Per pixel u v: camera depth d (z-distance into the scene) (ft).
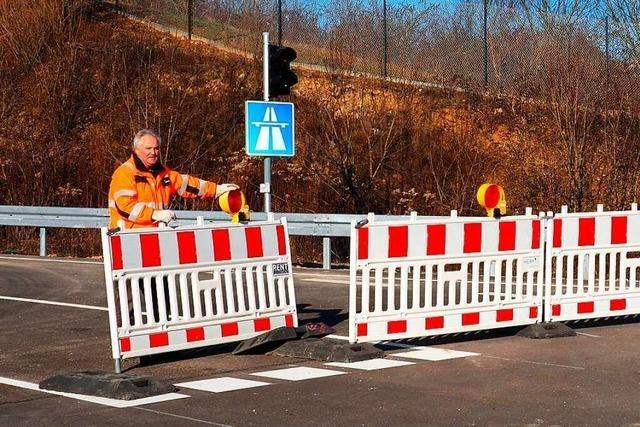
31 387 27.53
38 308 43.45
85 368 30.58
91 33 114.73
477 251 34.12
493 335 35.68
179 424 23.24
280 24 103.71
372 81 94.17
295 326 33.65
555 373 28.96
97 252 77.00
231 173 89.66
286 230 33.60
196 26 125.80
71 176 93.97
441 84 93.97
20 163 93.50
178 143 96.12
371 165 85.35
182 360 31.40
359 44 97.71
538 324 35.50
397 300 43.68
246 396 26.11
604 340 34.68
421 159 86.48
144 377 27.07
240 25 119.14
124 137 96.89
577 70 76.84
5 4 112.37
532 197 71.82
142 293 31.22
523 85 84.48
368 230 31.68
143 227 31.12
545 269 35.96
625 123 74.18
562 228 36.01
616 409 24.49
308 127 89.30
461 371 29.27
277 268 33.27
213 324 31.30
